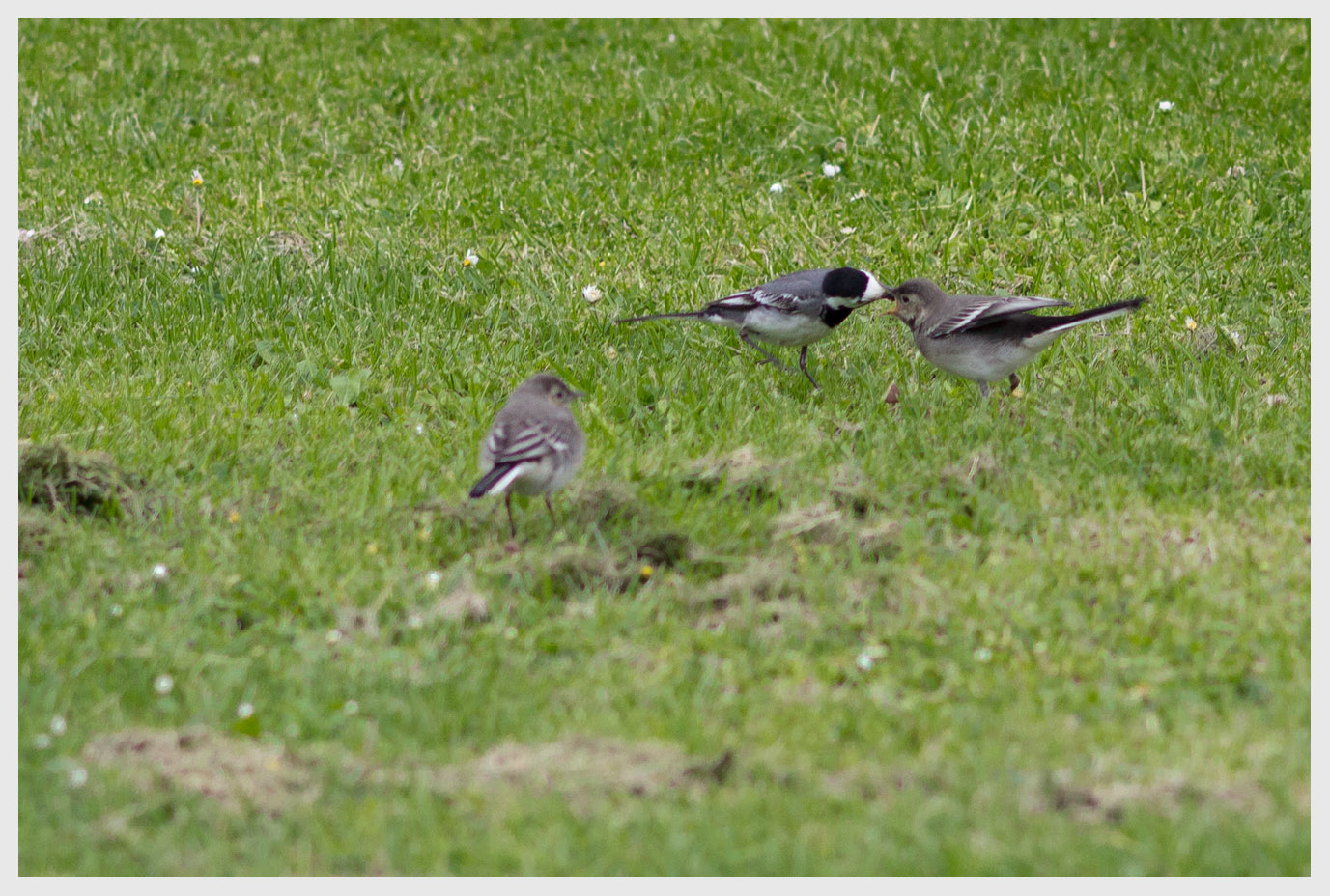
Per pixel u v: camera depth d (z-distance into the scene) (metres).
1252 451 11.82
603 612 9.48
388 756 8.12
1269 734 8.18
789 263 16.22
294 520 10.76
